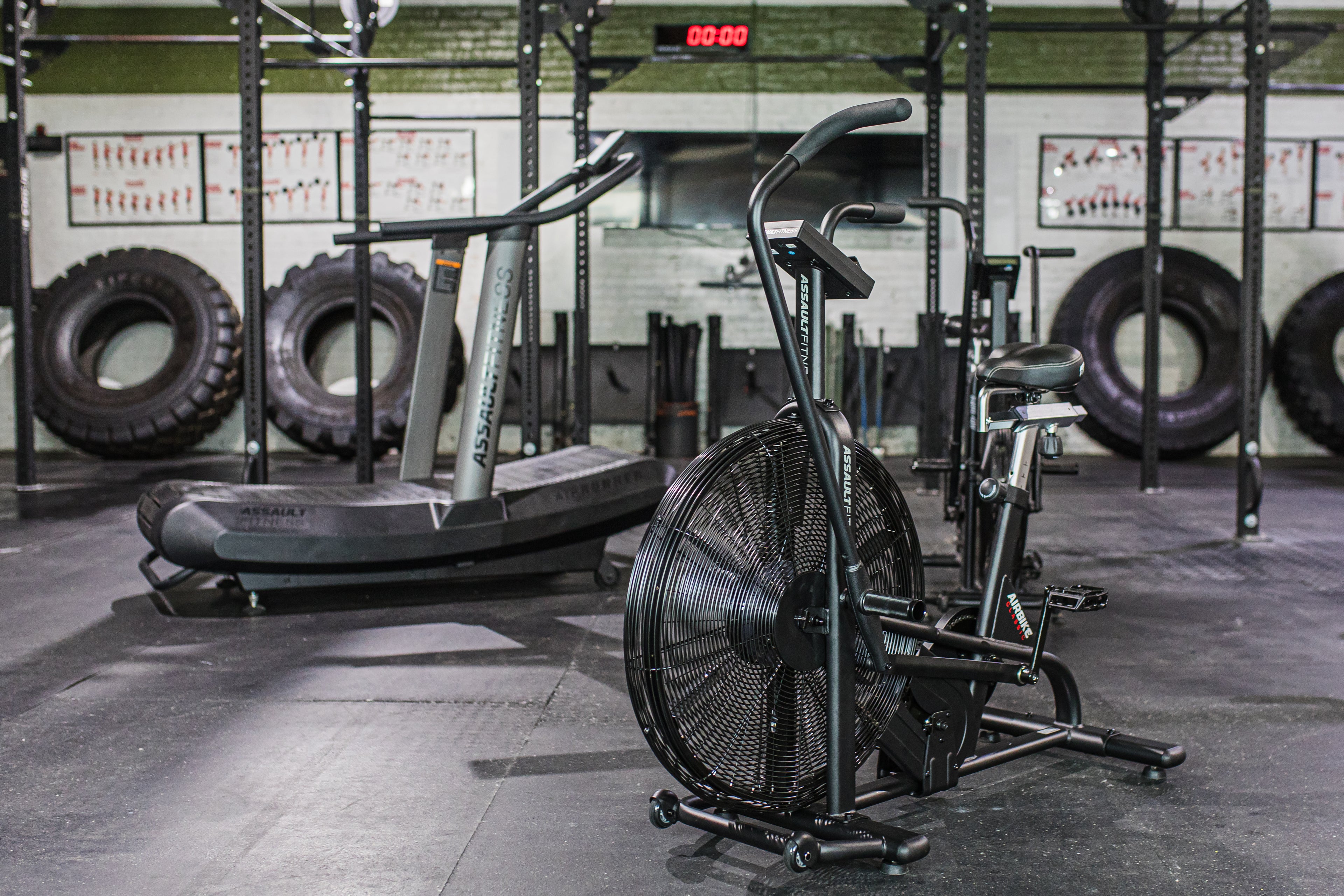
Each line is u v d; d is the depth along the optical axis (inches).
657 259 360.5
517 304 141.9
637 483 152.4
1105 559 169.8
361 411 250.1
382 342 368.2
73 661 113.5
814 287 65.3
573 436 295.0
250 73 172.4
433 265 148.5
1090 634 123.9
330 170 355.9
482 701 99.8
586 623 131.7
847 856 63.8
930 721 73.2
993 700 100.0
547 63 354.6
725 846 68.8
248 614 135.2
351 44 247.8
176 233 358.3
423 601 144.2
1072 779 80.1
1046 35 353.7
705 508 65.4
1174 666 110.6
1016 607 78.0
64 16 353.1
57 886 62.7
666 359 341.4
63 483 272.8
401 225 136.9
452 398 354.6
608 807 75.0
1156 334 256.8
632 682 64.4
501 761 84.1
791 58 261.7
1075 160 356.8
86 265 349.4
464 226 138.4
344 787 78.5
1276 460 343.6
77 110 354.9
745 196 354.9
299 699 100.5
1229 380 348.2
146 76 353.7
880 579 73.0
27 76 243.1
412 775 81.0
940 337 259.8
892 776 74.0
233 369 344.2
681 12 354.6
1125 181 356.8
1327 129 357.1
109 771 81.6
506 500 143.1
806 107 356.2
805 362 66.1
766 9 354.3
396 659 114.9
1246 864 65.2
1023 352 73.2
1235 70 353.1
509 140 355.6
